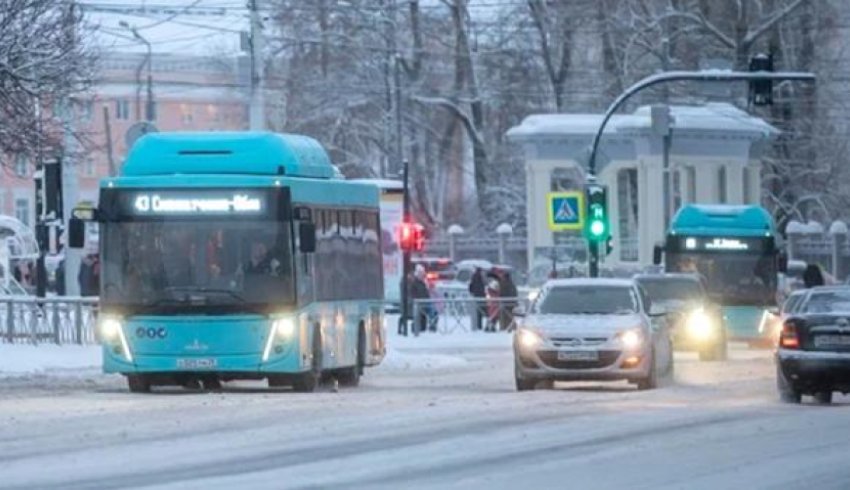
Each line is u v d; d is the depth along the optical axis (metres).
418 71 158.25
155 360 57.41
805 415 47.62
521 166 163.50
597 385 62.94
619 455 37.56
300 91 152.62
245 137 59.22
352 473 34.62
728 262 96.56
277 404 51.91
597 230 88.06
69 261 91.06
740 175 142.50
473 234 165.00
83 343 81.56
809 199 152.38
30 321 82.38
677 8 146.75
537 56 157.25
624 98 87.31
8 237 118.81
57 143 68.81
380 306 68.50
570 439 40.94
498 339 103.75
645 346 58.31
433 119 163.50
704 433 42.28
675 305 84.12
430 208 167.75
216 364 57.25
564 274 122.12
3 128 65.62
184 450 38.97
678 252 97.00
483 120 162.62
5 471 35.28
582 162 136.50
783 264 96.69
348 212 64.44
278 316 57.25
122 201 58.06
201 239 57.69
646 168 138.25
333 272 62.19
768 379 66.75
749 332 96.00
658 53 146.25
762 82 82.94
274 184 57.62
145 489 32.22
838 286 55.81
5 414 48.50
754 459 36.72
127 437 41.91
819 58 145.75
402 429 43.50
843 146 150.25
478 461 36.62
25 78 64.81
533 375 58.31
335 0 152.25
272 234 57.59
